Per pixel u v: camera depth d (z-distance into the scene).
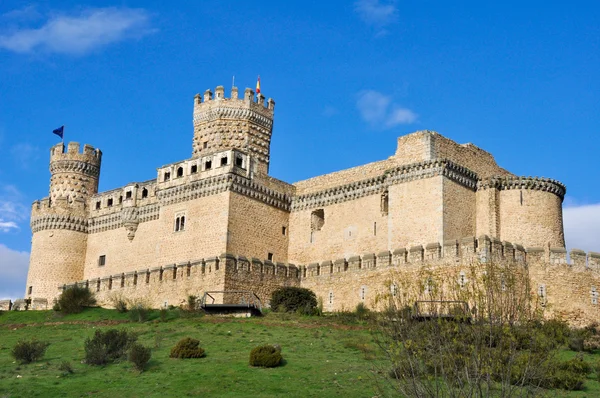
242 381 45.22
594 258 63.59
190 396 42.88
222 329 60.31
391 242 71.44
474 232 71.44
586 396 42.00
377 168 76.50
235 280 71.62
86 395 43.78
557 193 72.50
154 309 73.50
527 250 63.56
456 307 40.62
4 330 68.69
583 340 54.69
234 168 77.69
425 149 71.69
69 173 95.56
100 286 81.50
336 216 78.31
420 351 37.41
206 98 90.81
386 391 42.44
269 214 80.06
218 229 76.06
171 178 81.94
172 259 79.25
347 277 71.25
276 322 62.59
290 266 76.19
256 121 90.19
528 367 36.22
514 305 39.66
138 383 45.72
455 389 37.53
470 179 72.25
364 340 55.22
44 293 90.75
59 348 57.12
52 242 92.31
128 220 88.00
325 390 43.19
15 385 46.03
